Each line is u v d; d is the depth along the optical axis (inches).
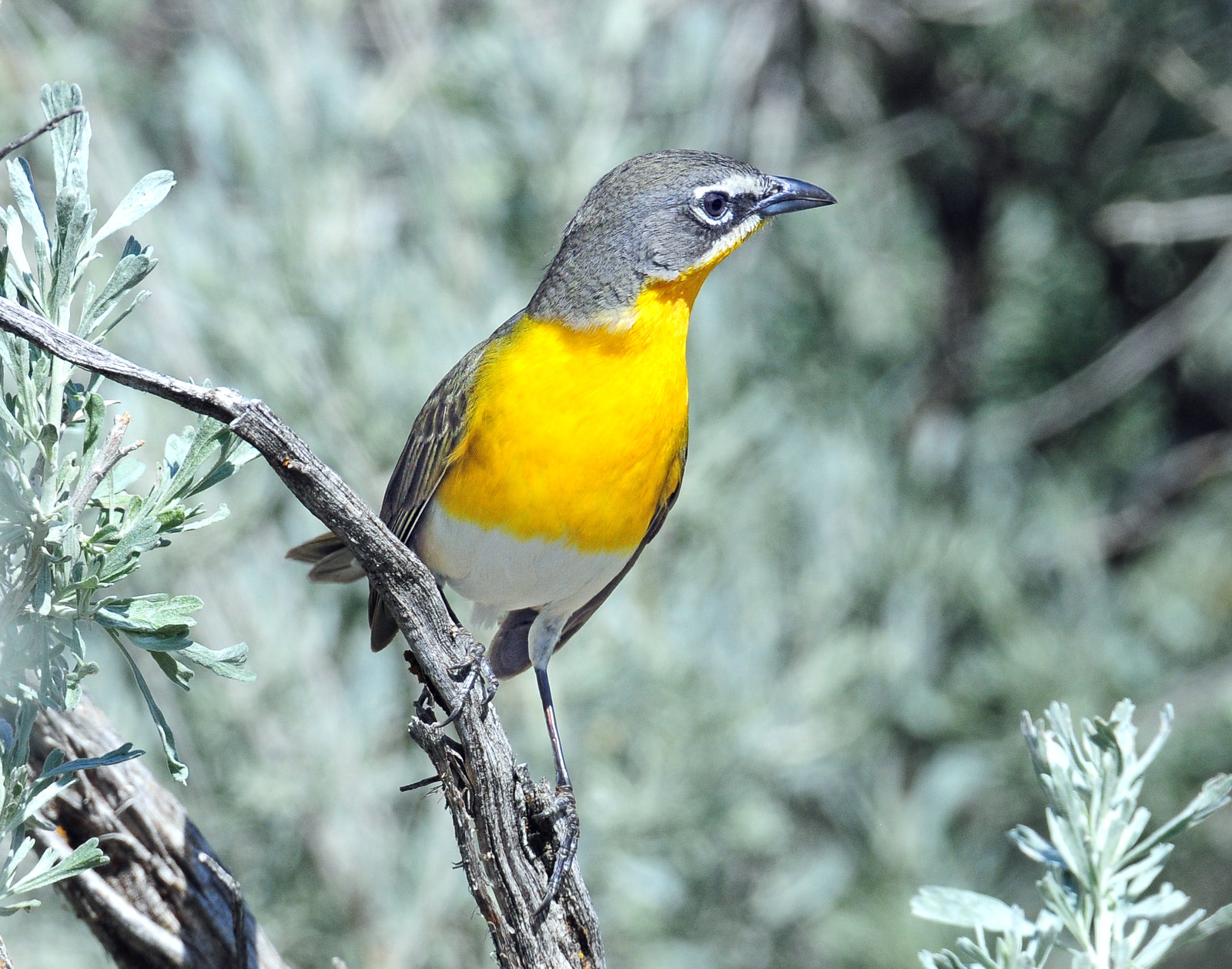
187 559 453.7
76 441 268.1
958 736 582.9
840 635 558.3
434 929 459.5
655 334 265.1
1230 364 712.4
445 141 533.0
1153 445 717.3
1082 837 171.3
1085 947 166.9
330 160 507.2
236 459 157.9
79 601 151.4
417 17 560.4
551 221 516.1
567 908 194.1
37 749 181.2
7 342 150.7
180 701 462.9
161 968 186.7
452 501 266.1
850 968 511.5
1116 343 724.0
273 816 454.6
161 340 462.9
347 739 466.6
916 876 529.7
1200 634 633.6
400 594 177.8
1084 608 635.5
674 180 270.5
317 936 454.0
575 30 539.5
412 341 479.8
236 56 542.9
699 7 630.5
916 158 733.3
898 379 678.5
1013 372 719.7
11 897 150.9
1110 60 699.4
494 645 301.4
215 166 517.3
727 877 511.5
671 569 517.7
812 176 674.8
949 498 658.8
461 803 190.7
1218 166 690.2
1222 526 678.5
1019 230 721.6
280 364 460.4
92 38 543.8
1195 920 166.6
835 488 584.4
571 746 466.3
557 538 263.4
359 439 462.3
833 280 663.1
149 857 186.2
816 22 690.2
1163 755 591.2
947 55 719.7
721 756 478.9
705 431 511.5
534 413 256.2
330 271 487.8
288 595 482.9
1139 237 681.0
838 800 555.8
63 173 154.3
